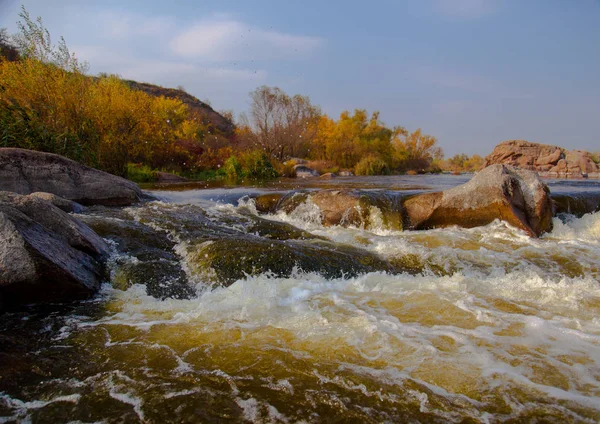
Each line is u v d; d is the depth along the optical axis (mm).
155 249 4949
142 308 3705
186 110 34094
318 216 7906
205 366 2676
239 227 6367
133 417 2150
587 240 6750
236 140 34812
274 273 4461
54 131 12133
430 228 7379
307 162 33375
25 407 2234
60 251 3824
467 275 4914
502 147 30469
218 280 4305
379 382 2477
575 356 2797
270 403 2266
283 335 3137
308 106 36781
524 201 7227
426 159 49719
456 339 3041
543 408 2229
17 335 3092
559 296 4008
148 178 17438
